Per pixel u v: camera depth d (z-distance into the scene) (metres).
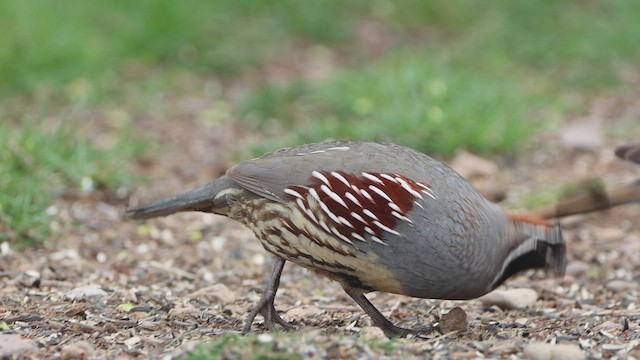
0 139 13.39
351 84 17.69
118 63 19.39
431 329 8.95
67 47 18.78
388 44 21.84
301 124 17.19
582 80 19.53
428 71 17.55
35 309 9.46
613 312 9.77
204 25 20.69
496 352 8.02
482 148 15.69
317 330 8.13
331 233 8.49
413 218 8.30
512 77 18.98
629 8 21.30
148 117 17.73
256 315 9.19
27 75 18.14
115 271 11.30
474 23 22.69
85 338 8.55
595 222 13.50
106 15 20.23
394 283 8.52
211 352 7.30
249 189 8.84
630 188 8.45
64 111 17.45
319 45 21.70
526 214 8.66
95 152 14.49
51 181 13.46
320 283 11.29
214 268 11.70
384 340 7.89
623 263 11.97
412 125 15.77
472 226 8.36
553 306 10.36
